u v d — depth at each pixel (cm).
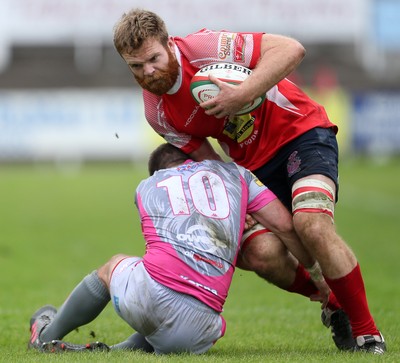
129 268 2089
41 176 9250
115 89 11494
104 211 6519
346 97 9956
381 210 6544
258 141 2284
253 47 2127
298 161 2203
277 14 10981
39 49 12269
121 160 10244
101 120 9956
